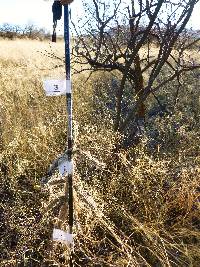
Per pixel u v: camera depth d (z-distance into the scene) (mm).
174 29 3523
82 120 4543
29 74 6988
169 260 2754
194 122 5000
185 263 2859
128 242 2982
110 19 3797
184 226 3090
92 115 4758
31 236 2826
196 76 7496
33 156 3742
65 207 2434
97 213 2689
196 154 3957
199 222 3213
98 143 3562
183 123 4906
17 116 4695
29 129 4320
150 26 3428
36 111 4898
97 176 3346
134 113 3758
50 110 4992
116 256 2863
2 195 3453
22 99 5250
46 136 3980
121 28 4039
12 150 3809
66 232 2424
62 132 4125
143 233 2988
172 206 3205
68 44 2133
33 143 3883
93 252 2875
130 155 3715
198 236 2980
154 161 3520
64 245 2689
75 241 2775
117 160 3543
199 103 5781
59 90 2156
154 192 3203
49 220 2805
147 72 7637
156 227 2986
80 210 2674
